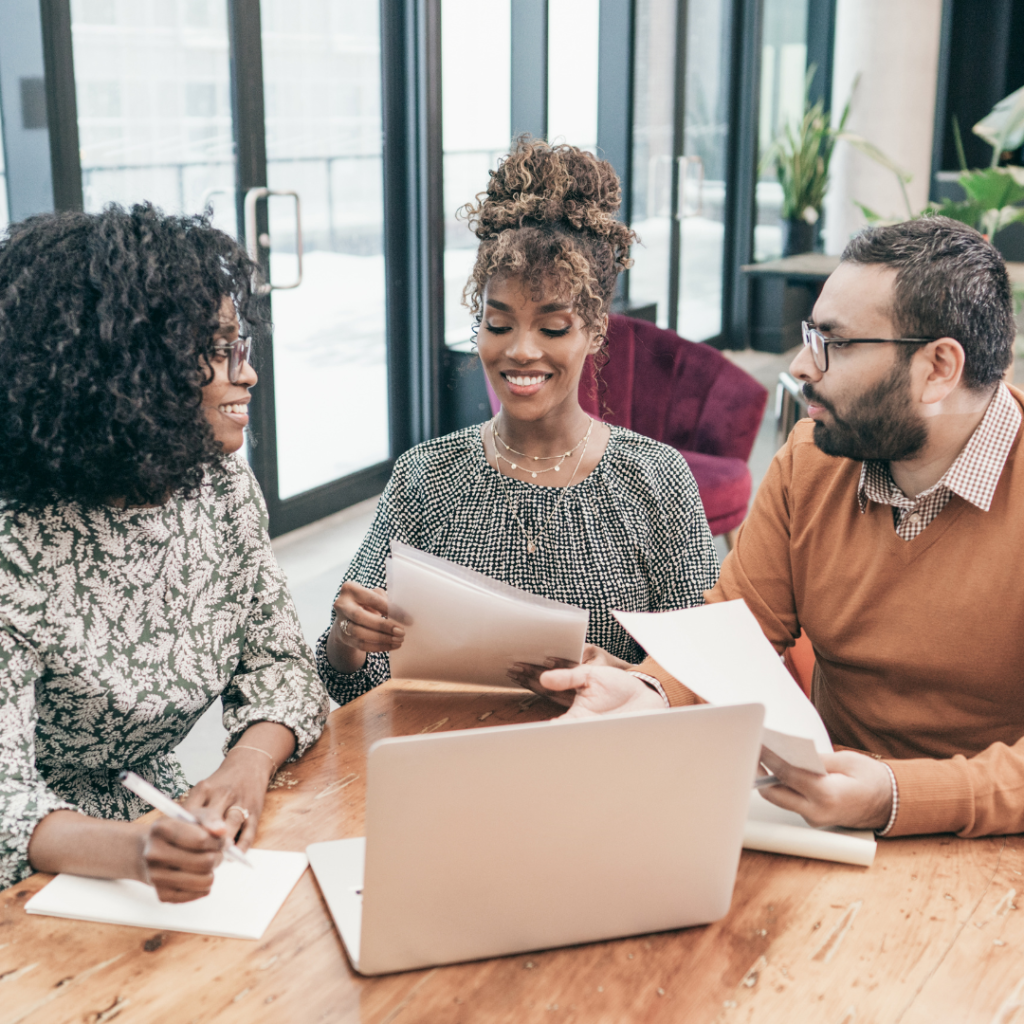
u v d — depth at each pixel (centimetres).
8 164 286
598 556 150
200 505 120
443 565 127
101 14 296
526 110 484
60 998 82
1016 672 122
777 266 639
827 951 89
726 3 668
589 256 141
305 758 120
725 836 88
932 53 706
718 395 317
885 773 103
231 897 94
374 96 409
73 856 96
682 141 625
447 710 132
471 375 449
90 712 114
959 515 121
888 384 114
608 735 80
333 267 408
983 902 95
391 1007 82
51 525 108
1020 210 575
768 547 141
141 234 102
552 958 88
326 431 425
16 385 98
